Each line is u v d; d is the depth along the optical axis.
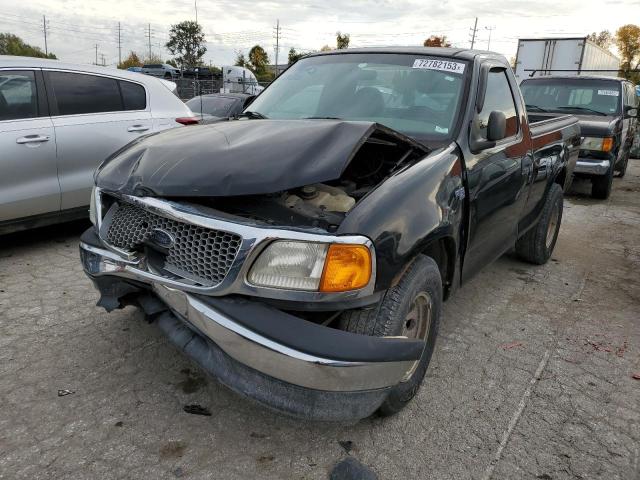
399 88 3.57
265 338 2.15
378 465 2.52
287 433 2.70
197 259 2.35
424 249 2.70
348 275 2.21
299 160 2.41
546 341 3.88
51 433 2.59
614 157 9.34
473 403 3.05
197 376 3.11
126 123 5.43
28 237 5.50
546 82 10.58
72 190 5.04
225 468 2.44
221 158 2.50
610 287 5.09
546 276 5.31
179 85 22.66
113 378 3.05
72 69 5.15
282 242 2.19
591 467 2.60
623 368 3.55
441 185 2.79
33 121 4.79
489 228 3.61
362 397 2.28
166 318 2.62
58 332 3.53
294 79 4.05
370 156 3.02
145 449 2.53
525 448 2.70
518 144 4.04
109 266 2.70
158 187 2.45
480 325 4.08
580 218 8.13
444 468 2.53
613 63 21.12
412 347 2.37
